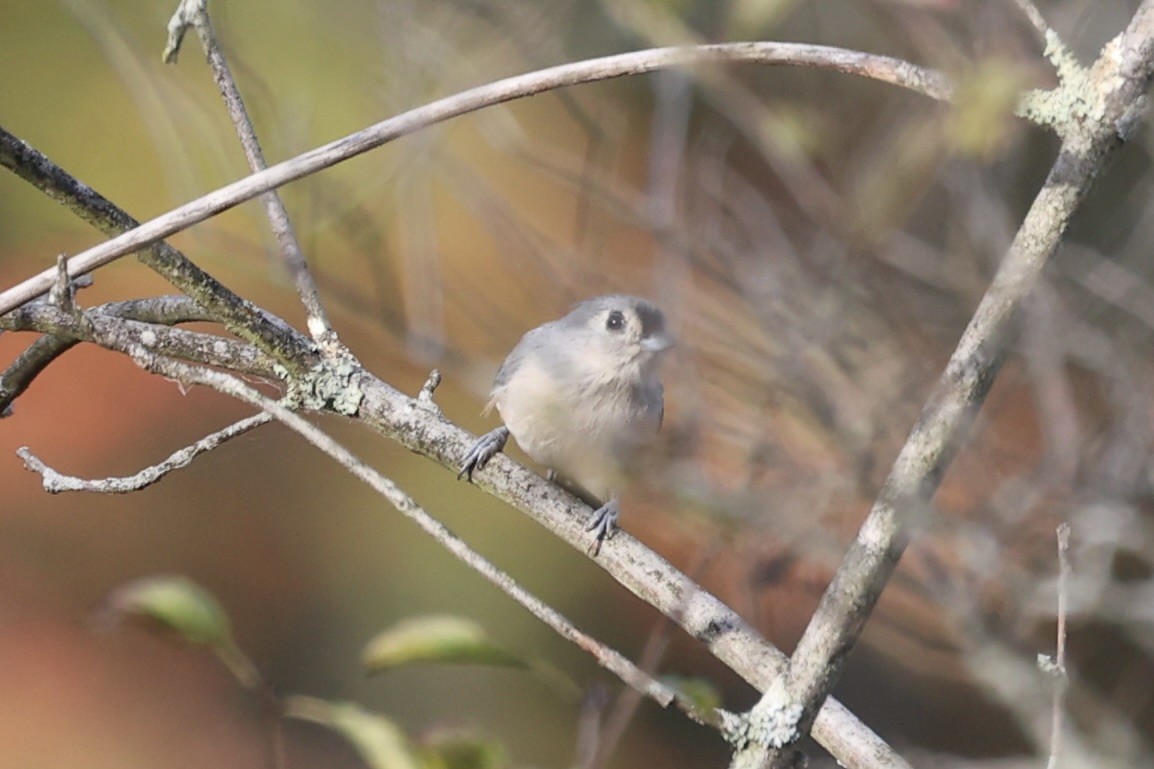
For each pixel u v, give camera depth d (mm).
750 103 6965
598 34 7031
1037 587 6805
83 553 7215
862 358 6852
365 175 6996
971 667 6805
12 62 7184
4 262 7152
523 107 7105
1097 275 6953
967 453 6828
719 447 6824
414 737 6535
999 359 6629
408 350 6926
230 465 7238
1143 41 6629
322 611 7207
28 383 6777
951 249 6965
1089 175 6629
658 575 6727
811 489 6750
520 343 6902
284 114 6988
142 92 6965
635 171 7059
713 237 6961
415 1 7023
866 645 6992
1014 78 6637
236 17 7074
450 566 7191
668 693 6629
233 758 7168
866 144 6957
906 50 6973
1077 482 6867
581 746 6637
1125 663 6949
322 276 6930
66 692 7180
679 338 6895
